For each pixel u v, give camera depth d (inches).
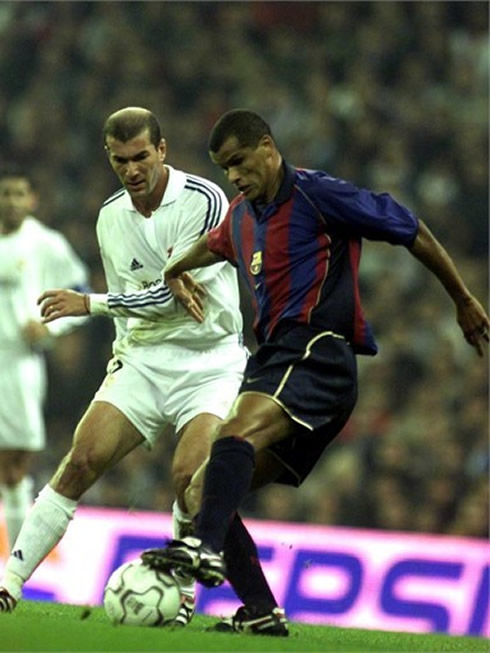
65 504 883.4
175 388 902.4
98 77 2642.7
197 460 872.9
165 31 2674.7
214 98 2576.3
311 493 1918.1
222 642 711.1
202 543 733.9
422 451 1907.0
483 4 2583.7
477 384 1996.8
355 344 795.4
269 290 791.1
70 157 2549.2
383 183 2357.3
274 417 767.7
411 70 2527.1
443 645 853.8
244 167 778.8
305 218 782.5
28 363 1379.2
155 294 890.1
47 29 2733.8
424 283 2206.0
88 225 2417.6
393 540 1497.3
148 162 883.4
